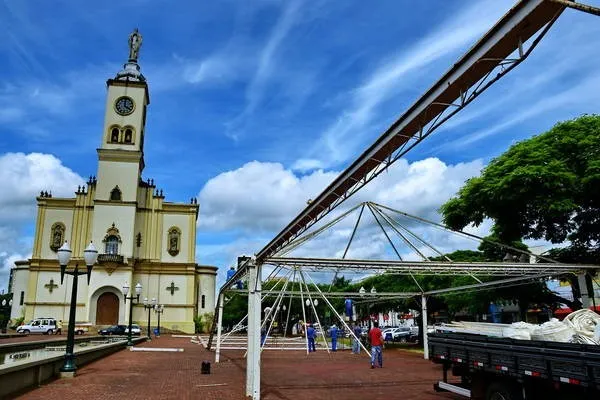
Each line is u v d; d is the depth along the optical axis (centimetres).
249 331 1238
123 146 5353
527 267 1351
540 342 744
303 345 3331
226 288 2011
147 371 1716
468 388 994
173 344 3456
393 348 3173
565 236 1928
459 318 3450
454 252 2969
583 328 831
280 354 2586
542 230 1936
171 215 5562
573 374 666
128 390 1265
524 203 1816
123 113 5431
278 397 1179
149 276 5338
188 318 5303
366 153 816
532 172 1694
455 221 2192
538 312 3048
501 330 1002
